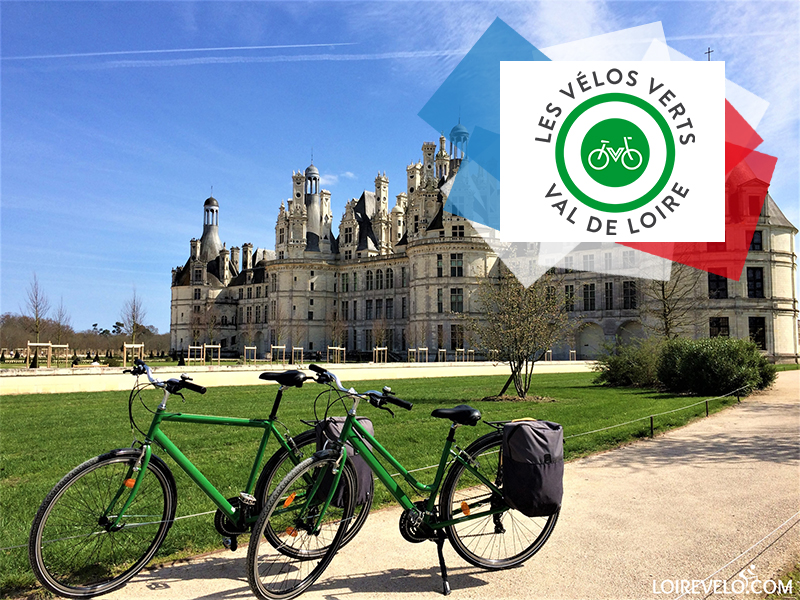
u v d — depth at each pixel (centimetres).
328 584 504
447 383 3291
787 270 5562
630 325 6700
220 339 12769
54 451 1145
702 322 5175
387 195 9900
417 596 480
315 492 512
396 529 648
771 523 643
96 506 490
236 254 14012
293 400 2180
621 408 1798
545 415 1633
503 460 524
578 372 4638
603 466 963
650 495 775
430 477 845
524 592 486
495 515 565
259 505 525
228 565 540
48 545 477
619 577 511
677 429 1355
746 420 1489
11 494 799
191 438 1248
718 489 799
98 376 2872
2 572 504
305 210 9988
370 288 9544
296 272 9750
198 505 712
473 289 7425
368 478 553
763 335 5400
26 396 2412
